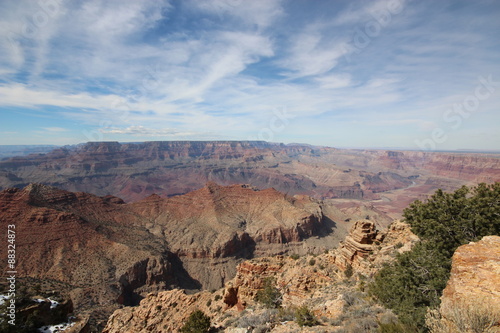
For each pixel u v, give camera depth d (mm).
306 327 18625
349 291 28734
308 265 40656
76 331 23453
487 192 22500
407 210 27281
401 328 14266
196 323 27688
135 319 43906
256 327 20469
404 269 20719
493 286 10820
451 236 22391
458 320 9883
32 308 23250
